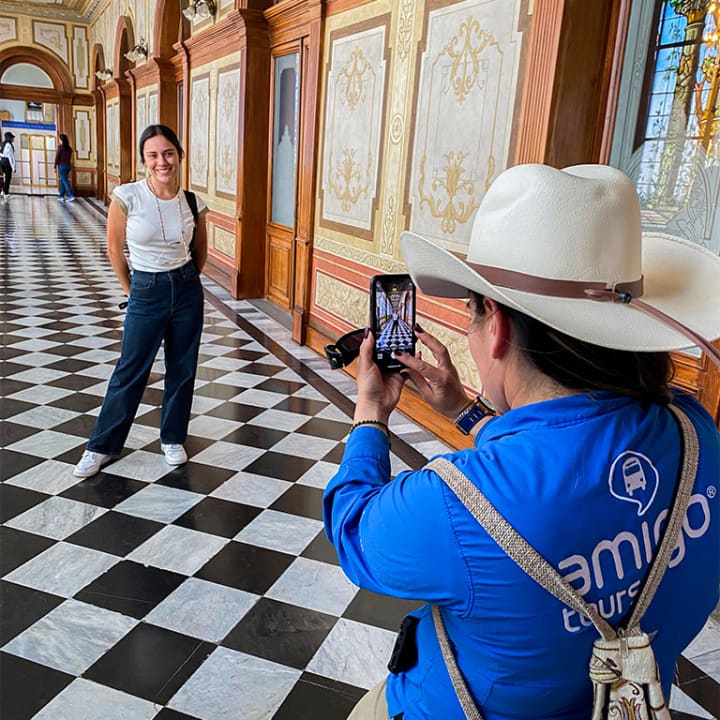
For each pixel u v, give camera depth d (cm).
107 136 1770
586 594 64
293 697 202
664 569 67
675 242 95
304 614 240
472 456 70
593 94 305
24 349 539
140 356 323
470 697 72
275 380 497
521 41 325
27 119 2603
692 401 81
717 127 258
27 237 1180
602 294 73
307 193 569
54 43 1903
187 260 320
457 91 375
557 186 73
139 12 1244
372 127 468
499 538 64
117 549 272
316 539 288
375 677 212
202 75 888
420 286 88
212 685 205
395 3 432
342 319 527
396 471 356
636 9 287
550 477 65
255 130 722
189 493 321
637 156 292
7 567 256
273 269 746
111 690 201
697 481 71
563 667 68
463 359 384
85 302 722
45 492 314
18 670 206
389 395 100
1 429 382
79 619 230
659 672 74
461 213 377
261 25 690
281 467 355
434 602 70
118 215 301
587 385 72
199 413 425
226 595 248
